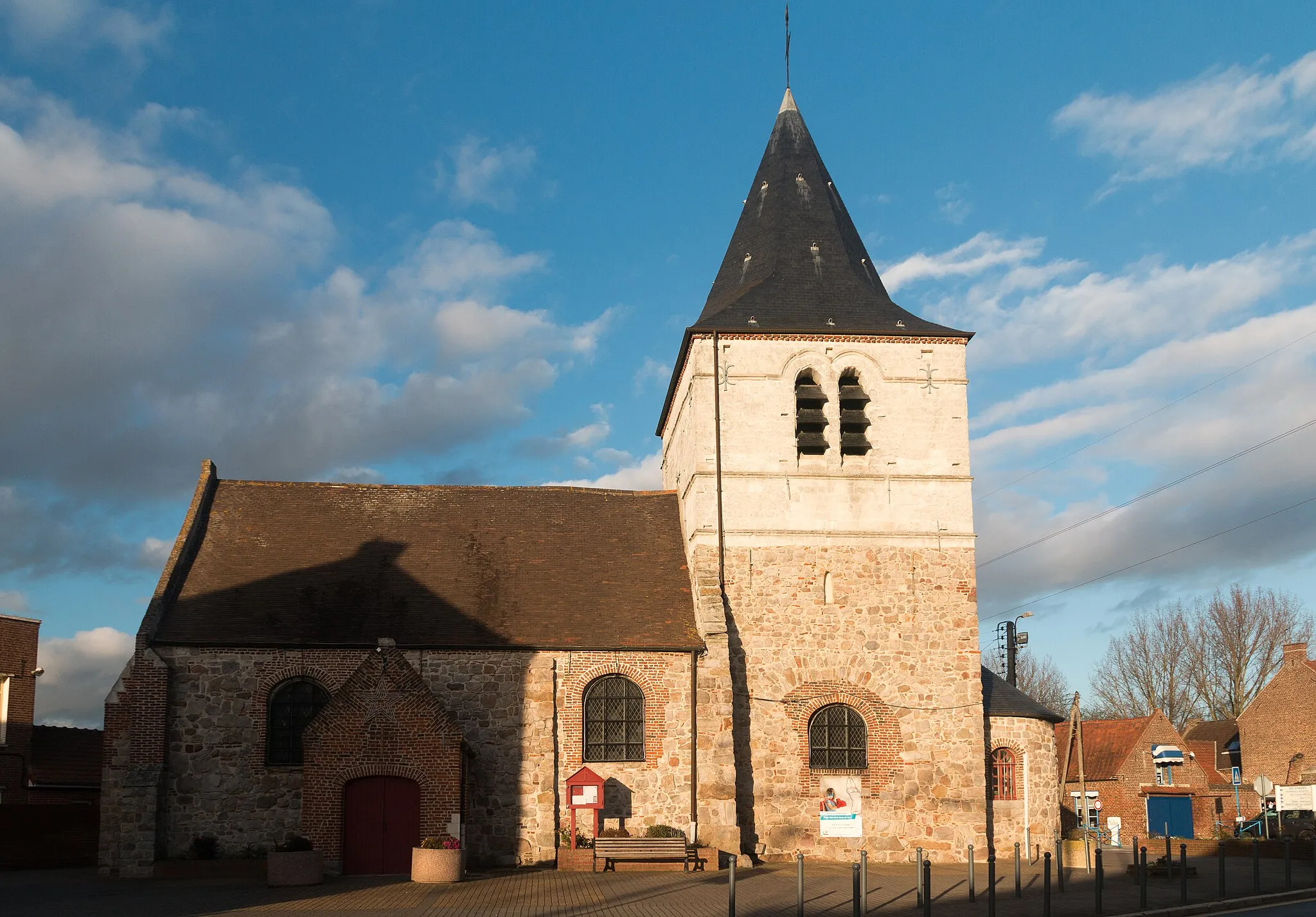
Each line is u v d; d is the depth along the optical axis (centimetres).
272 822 2770
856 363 3266
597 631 2994
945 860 3006
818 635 3094
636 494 3509
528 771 2870
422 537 3253
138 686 2758
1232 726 6178
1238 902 2283
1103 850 3547
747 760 3008
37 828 3162
